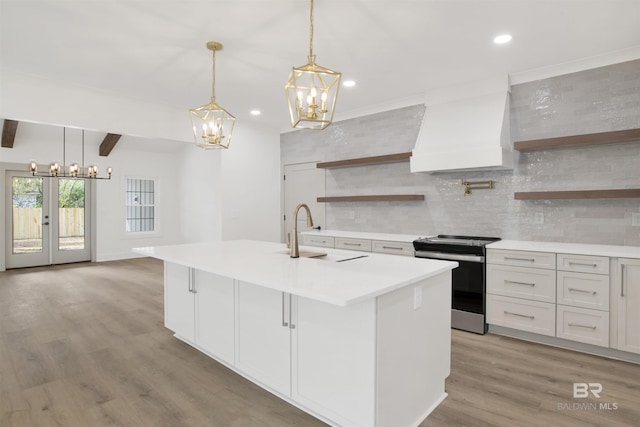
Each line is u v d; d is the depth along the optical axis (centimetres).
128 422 208
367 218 519
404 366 196
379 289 168
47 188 722
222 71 371
